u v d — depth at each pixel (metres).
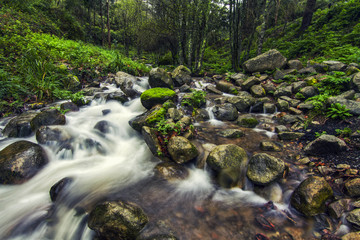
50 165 3.61
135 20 20.48
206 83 9.74
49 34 12.05
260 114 5.92
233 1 10.75
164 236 2.29
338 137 3.83
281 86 7.01
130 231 2.29
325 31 10.64
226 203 2.89
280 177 3.02
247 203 2.88
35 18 12.80
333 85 5.66
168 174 3.39
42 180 3.24
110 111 5.89
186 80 8.59
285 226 2.46
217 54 17.84
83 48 10.81
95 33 24.59
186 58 14.55
